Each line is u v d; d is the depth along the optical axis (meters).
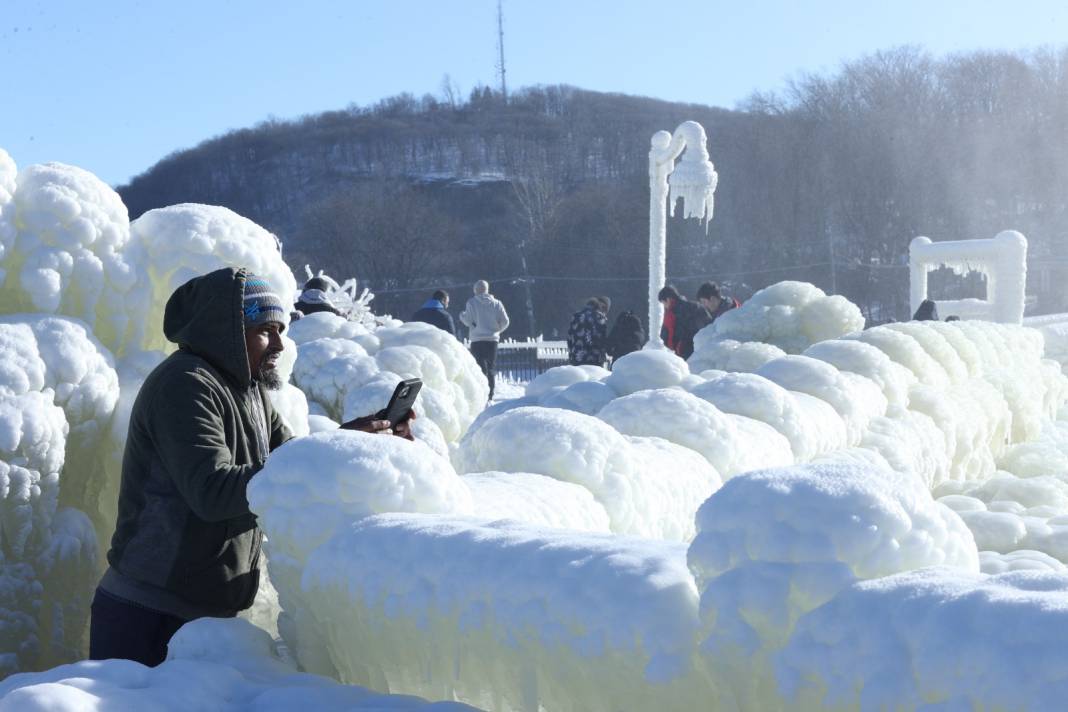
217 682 2.19
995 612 1.51
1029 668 1.43
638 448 4.11
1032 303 70.56
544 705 2.00
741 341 8.96
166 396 2.85
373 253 87.75
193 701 2.09
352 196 93.94
